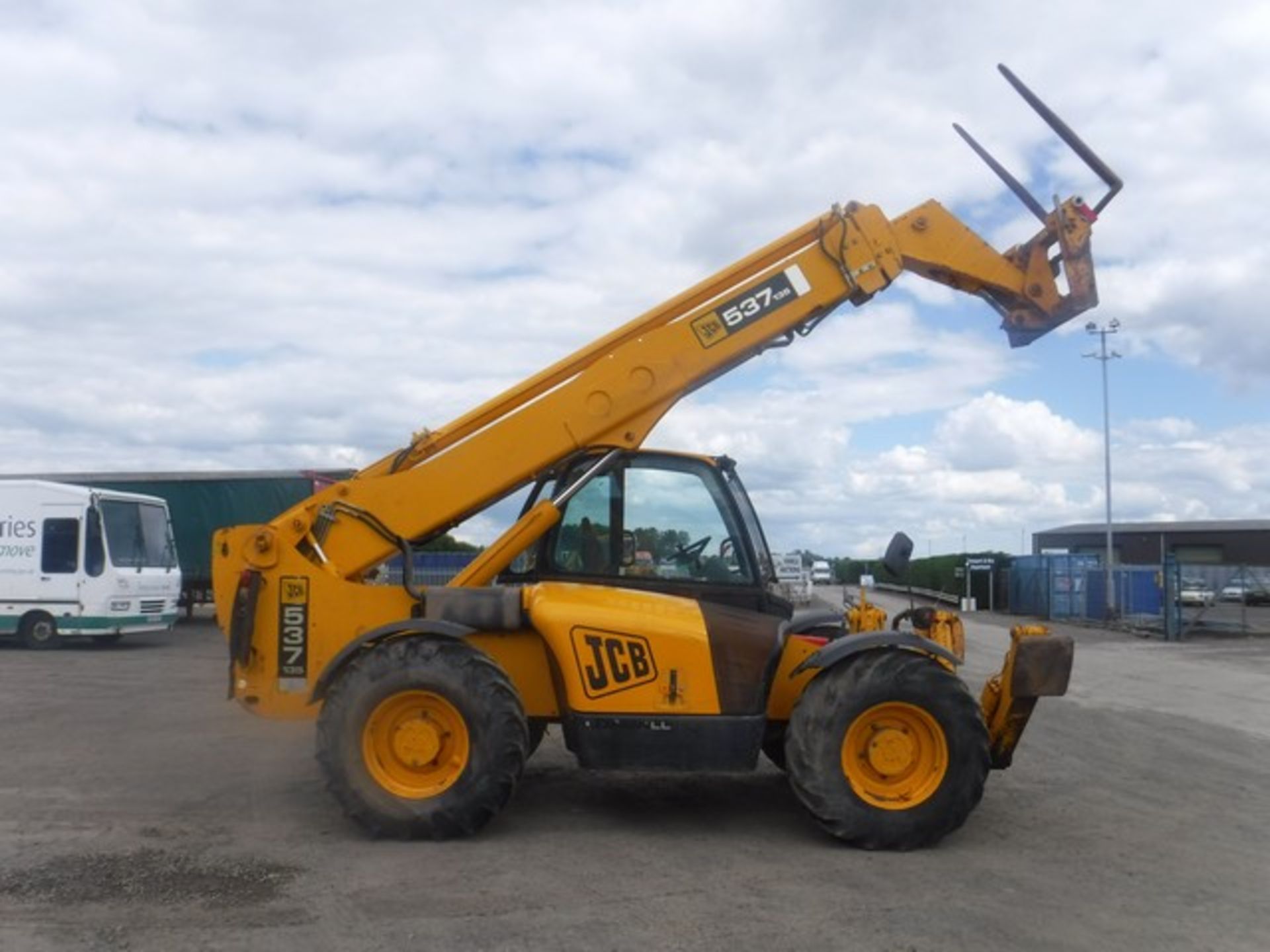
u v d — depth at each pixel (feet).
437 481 25.58
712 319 26.66
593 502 26.04
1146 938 17.61
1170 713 46.73
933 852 22.49
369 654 22.91
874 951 16.81
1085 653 80.79
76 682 51.29
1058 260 28.02
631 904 18.86
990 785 29.99
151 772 29.66
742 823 24.61
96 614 67.21
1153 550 239.50
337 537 25.30
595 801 26.58
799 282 27.12
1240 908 19.21
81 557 67.36
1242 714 46.52
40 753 32.55
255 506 91.20
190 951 16.61
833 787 22.36
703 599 25.76
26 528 67.87
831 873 20.85
